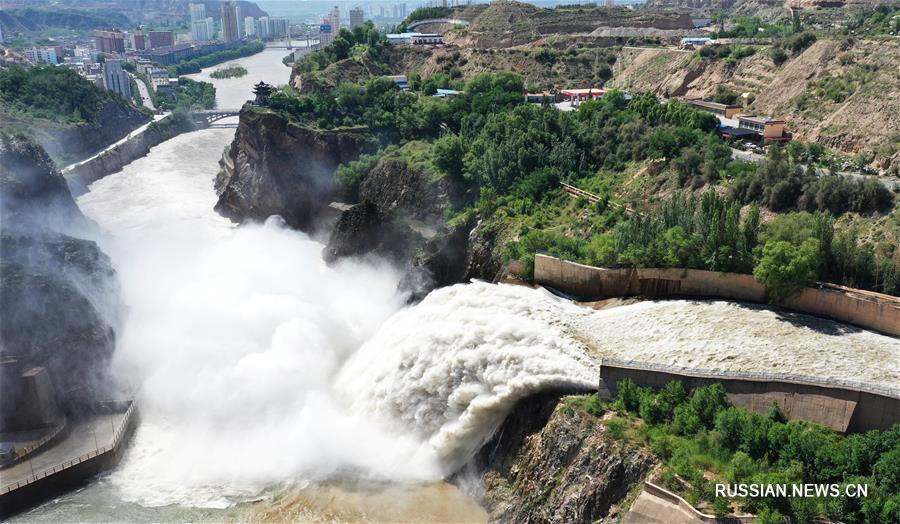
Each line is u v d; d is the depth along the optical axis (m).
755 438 75.06
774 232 102.56
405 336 115.81
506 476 91.06
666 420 82.88
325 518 93.69
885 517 63.72
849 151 143.62
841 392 76.56
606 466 80.06
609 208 135.12
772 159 125.00
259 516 95.44
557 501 82.44
